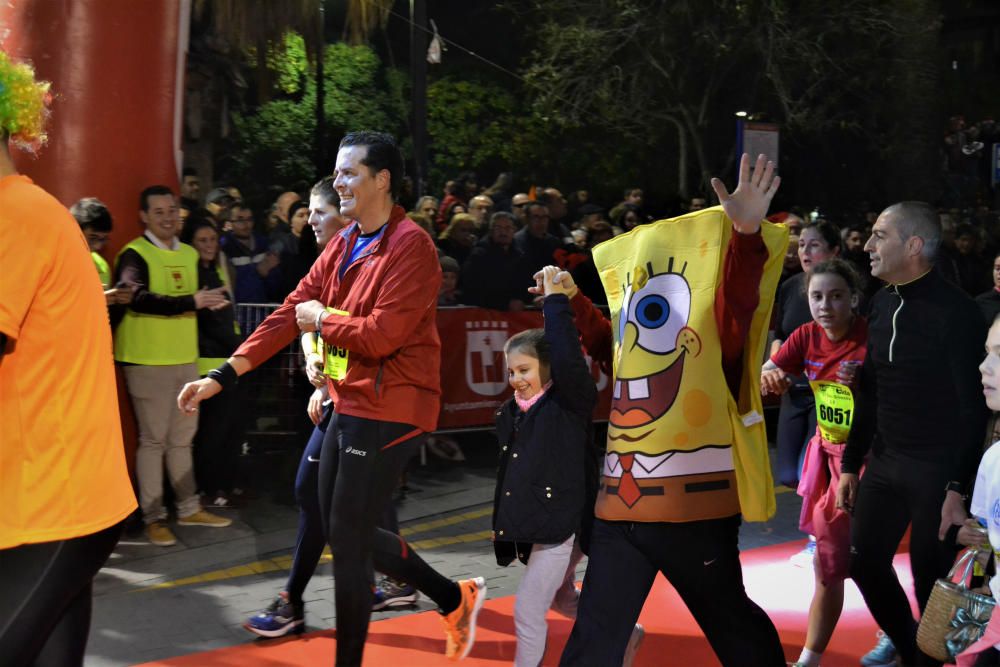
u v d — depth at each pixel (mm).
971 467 3383
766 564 5445
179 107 5992
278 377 6719
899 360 3607
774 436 8750
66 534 2398
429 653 4199
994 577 2838
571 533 3549
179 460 5836
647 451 3062
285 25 11602
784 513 6512
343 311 3568
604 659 3055
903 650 3850
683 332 3072
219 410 6137
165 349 5555
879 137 18062
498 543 3703
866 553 3771
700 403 3043
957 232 11086
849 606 4793
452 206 10422
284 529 5930
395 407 3510
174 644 4316
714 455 3045
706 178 19062
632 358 3137
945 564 3613
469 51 19688
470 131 19922
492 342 7387
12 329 2287
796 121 18297
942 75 20656
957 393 3451
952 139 17453
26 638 2389
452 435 7594
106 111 5652
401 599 4707
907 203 3598
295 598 4395
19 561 2375
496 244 8070
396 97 18109
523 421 3604
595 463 3598
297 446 6781
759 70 18469
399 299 3426
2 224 2293
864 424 3828
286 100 17062
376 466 3506
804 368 4457
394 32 19672
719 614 3119
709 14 18078
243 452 6727
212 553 5516
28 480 2363
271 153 16516
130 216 5766
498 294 7938
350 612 3551
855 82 17781
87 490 2441
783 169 19938
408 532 6094
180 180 6066
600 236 10344
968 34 23078
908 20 13719
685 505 3023
